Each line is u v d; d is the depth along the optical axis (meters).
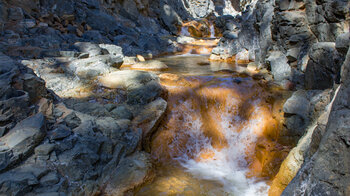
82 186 3.14
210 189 3.93
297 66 5.41
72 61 5.95
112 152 3.82
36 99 3.73
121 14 15.10
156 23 17.72
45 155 3.07
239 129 5.41
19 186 2.59
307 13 5.24
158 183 3.93
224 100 5.70
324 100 3.84
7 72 3.55
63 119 3.70
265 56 7.11
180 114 5.41
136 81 5.46
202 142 5.21
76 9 10.99
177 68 8.38
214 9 27.17
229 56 10.20
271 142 4.78
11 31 7.18
